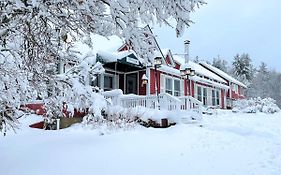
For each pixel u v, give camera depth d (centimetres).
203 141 871
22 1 398
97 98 585
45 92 607
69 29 518
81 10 452
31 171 557
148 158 662
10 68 476
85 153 668
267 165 665
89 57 654
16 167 576
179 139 884
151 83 1845
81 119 1154
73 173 554
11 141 815
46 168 573
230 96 3288
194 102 1460
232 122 1303
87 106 588
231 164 663
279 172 618
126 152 694
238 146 831
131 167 600
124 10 442
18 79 491
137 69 1809
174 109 1314
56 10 470
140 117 1175
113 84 1800
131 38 475
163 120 1187
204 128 1093
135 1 456
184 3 475
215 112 1997
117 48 1666
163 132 995
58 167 579
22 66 512
